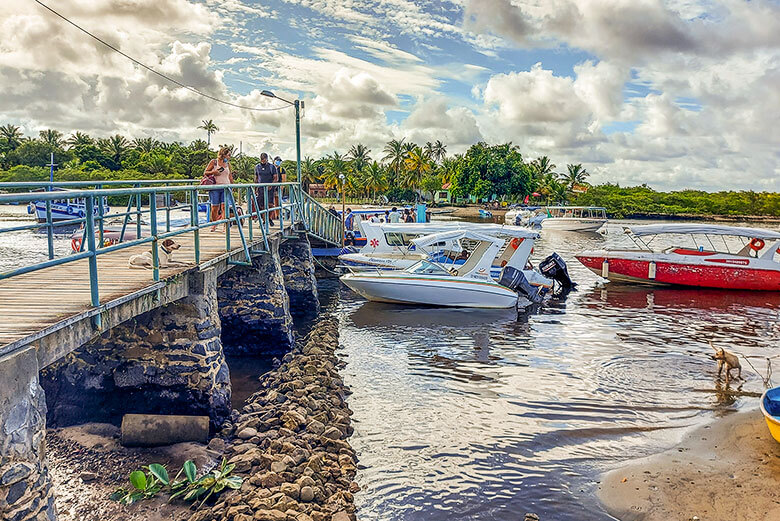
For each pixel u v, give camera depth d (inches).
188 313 358.9
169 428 339.0
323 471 320.5
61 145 4175.7
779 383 504.7
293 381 453.1
